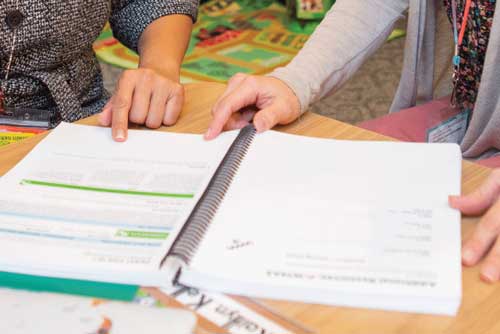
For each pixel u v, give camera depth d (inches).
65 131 32.7
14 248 23.4
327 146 30.0
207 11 122.0
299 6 112.1
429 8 45.8
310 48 40.1
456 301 20.3
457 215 24.4
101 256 22.8
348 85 97.4
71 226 24.7
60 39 40.4
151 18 46.0
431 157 28.4
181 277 22.1
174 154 30.2
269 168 28.2
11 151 31.3
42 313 20.3
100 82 46.9
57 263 22.6
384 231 23.6
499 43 39.7
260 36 111.7
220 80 95.3
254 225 24.2
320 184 26.9
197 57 103.1
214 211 25.0
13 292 21.6
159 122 33.5
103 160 29.7
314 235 23.6
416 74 47.0
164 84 34.7
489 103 41.6
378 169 27.8
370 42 42.8
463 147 44.5
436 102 48.7
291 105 33.8
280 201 25.7
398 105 49.5
